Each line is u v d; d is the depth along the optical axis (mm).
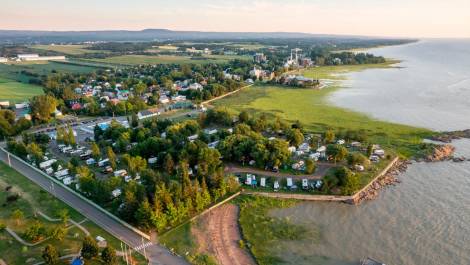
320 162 172625
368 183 153625
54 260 96750
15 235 112000
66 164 169875
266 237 118375
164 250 107812
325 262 105938
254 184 151500
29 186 147750
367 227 124625
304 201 142500
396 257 108500
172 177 158000
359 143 196125
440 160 181125
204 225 124062
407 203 140500
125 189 126125
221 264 104000
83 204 132750
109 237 112062
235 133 196625
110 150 166000
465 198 143500
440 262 106250
